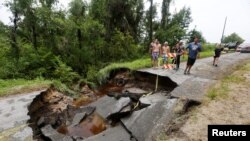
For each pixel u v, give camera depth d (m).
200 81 9.68
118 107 8.66
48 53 18.52
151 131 6.18
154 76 11.55
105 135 6.88
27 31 21.14
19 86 11.24
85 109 9.94
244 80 9.00
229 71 11.32
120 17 24.86
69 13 22.48
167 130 5.89
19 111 8.10
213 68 12.59
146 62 15.74
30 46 19.45
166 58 13.41
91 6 23.97
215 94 7.58
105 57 23.38
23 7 18.89
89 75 16.86
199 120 6.02
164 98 8.80
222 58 16.69
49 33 20.75
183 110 6.82
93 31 21.95
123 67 14.09
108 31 24.05
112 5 23.53
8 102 9.07
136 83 12.73
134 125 6.89
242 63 13.45
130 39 24.84
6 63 17.45
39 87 11.17
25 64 17.50
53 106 10.18
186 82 9.65
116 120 8.15
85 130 8.05
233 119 5.86
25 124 7.14
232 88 8.11
